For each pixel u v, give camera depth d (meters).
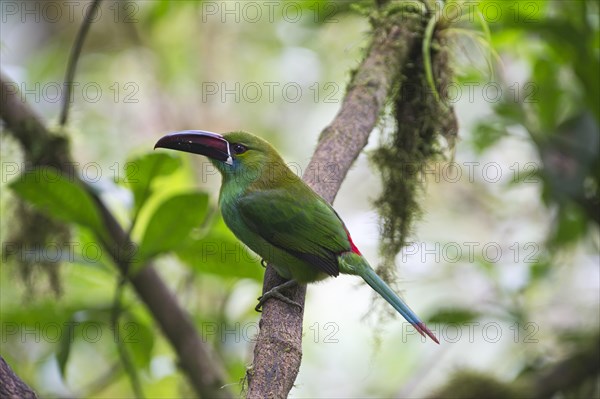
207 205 8.32
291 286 7.82
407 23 8.70
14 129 10.22
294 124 15.95
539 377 11.29
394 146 9.02
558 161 10.88
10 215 10.98
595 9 11.16
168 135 8.49
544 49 11.37
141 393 8.86
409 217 9.03
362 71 8.34
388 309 8.88
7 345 11.80
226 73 16.05
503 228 14.02
